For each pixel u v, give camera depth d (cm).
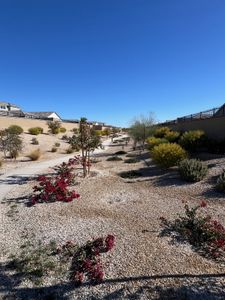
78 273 442
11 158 2056
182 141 1766
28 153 2405
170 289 395
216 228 566
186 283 408
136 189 1011
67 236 594
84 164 1290
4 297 398
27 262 488
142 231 606
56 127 4466
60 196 874
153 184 1075
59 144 3184
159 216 699
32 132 3681
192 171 1030
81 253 512
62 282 430
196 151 1742
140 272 443
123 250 519
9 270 467
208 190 898
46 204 838
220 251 506
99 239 542
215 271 439
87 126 1373
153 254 500
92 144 1338
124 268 457
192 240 550
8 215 745
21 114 5769
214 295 377
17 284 428
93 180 1184
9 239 588
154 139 2030
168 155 1300
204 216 678
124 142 4378
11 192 1005
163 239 562
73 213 747
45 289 414
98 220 686
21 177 1304
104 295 392
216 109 1909
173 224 634
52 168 1519
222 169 1122
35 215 739
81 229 630
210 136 1923
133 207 788
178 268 450
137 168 1534
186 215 688
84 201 864
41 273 452
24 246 551
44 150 2730
